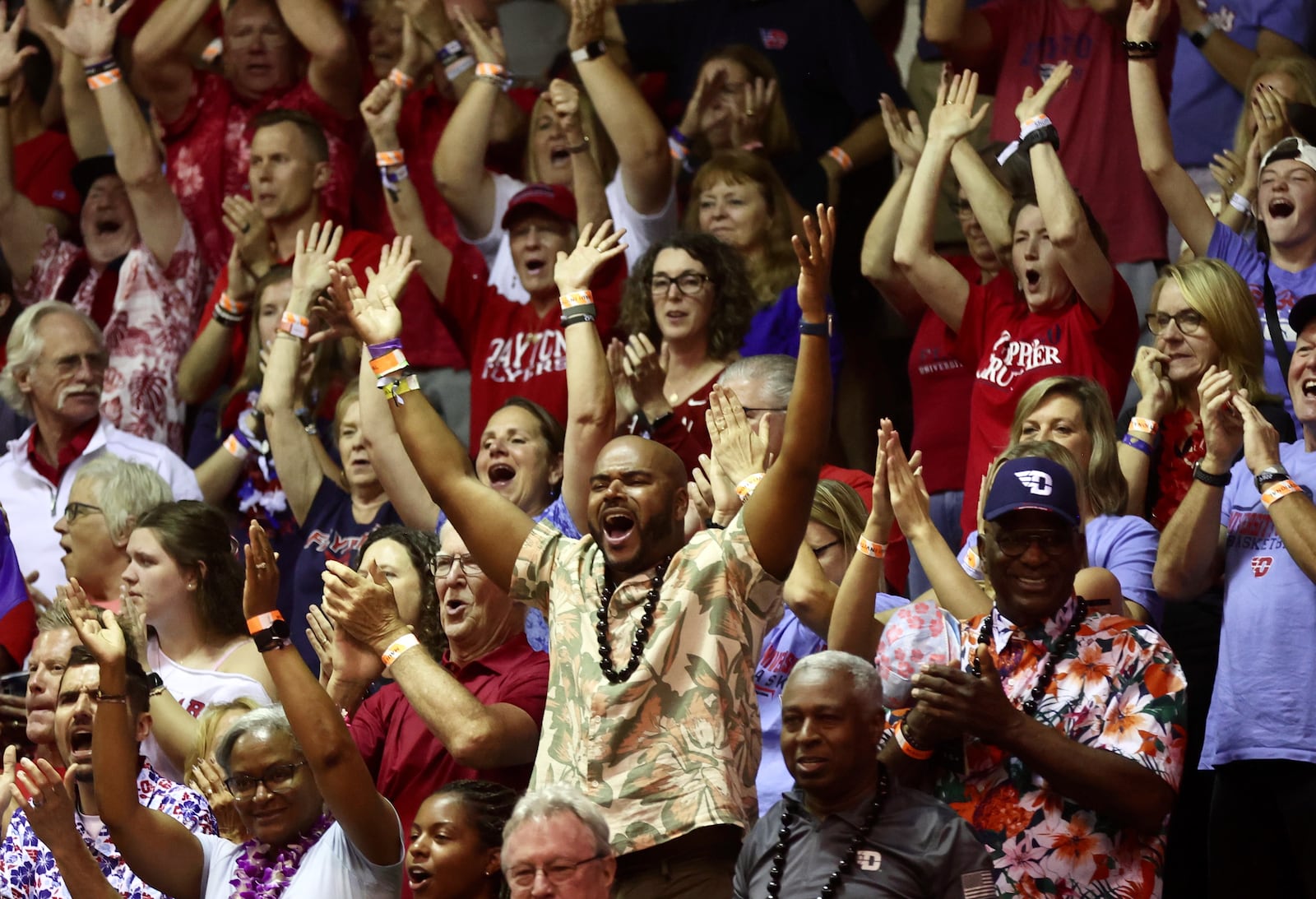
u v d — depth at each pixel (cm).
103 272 2881
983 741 1353
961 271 2378
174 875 1602
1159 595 1734
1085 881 1340
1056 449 1591
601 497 1445
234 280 2738
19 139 3072
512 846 1293
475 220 2644
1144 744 1347
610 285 2438
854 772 1314
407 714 1675
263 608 1511
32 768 1595
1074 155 2442
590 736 1382
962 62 2538
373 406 2202
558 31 2952
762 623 1430
